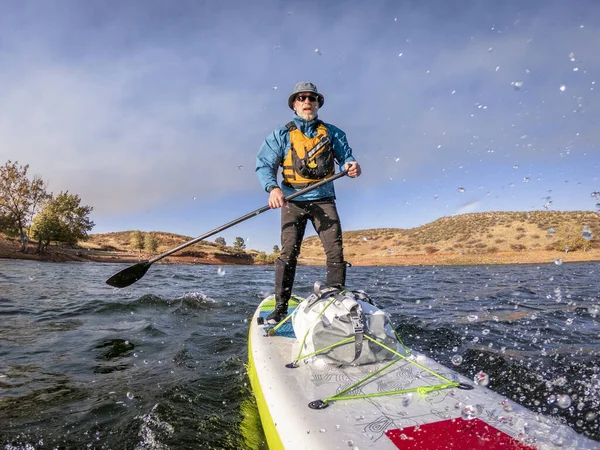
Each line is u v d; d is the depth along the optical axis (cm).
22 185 3234
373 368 224
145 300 705
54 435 222
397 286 1071
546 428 159
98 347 409
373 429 159
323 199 296
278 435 179
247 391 287
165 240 5509
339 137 308
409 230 4744
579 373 307
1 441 215
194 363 354
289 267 309
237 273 1836
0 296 770
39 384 301
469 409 175
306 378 213
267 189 287
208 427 233
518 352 367
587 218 2472
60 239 3388
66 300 722
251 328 346
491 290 939
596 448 143
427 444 147
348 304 226
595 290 918
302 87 290
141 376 321
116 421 239
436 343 409
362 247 4512
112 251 4441
